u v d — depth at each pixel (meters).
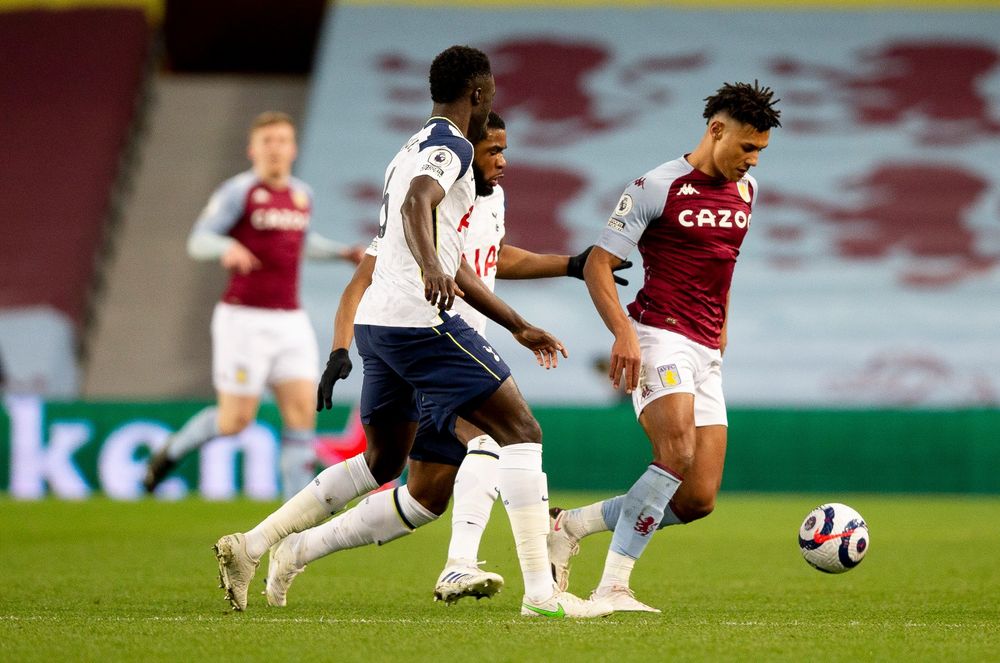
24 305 69.88
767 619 17.77
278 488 50.25
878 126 79.62
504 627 16.19
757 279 71.88
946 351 67.88
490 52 84.06
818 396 66.25
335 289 71.38
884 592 21.86
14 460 50.44
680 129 79.75
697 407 19.41
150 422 50.41
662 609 19.16
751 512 43.31
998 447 51.41
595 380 66.56
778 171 77.56
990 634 16.03
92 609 18.53
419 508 19.38
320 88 81.62
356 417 48.69
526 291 71.06
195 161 80.00
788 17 85.62
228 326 34.41
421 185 16.16
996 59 82.44
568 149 79.06
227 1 85.19
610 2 86.81
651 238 19.41
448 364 16.92
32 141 78.12
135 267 74.06
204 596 20.42
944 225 74.62
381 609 18.77
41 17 84.19
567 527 20.28
